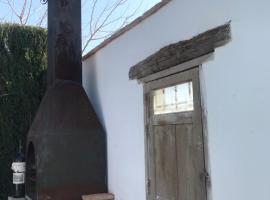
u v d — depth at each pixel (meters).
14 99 6.35
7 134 6.22
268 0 2.52
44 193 5.04
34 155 5.45
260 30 2.59
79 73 5.95
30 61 6.56
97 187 5.39
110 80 5.55
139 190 4.47
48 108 5.40
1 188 6.10
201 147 3.24
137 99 4.60
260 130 2.57
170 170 3.76
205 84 3.21
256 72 2.62
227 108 2.92
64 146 5.24
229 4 2.91
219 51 3.02
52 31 5.96
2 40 6.36
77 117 5.46
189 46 3.39
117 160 5.16
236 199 2.79
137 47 4.63
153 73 4.14
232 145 2.85
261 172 2.55
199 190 3.24
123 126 5.01
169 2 3.84
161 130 3.97
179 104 3.66
